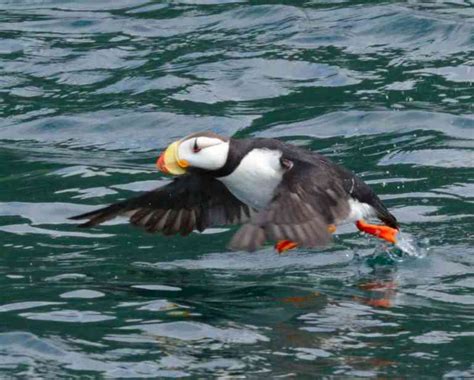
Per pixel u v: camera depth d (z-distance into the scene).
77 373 10.32
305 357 10.55
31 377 10.28
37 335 11.05
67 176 15.90
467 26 19.86
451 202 14.55
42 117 17.95
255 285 12.37
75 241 13.80
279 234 10.24
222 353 10.64
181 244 13.69
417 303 11.82
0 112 18.14
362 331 11.09
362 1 21.16
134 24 21.03
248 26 20.64
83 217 11.90
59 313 11.60
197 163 11.73
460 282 12.38
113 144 17.16
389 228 12.65
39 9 21.95
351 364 10.40
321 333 11.07
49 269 12.91
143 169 16.14
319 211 10.54
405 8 20.66
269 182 11.67
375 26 20.20
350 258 13.11
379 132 16.88
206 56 19.61
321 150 16.42
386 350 10.69
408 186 15.11
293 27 20.41
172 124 17.55
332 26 20.31
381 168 15.75
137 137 17.31
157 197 12.14
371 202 12.34
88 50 20.08
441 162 15.83
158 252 13.43
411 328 11.16
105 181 15.70
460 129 16.84
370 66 18.97
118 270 12.87
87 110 18.11
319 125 17.19
